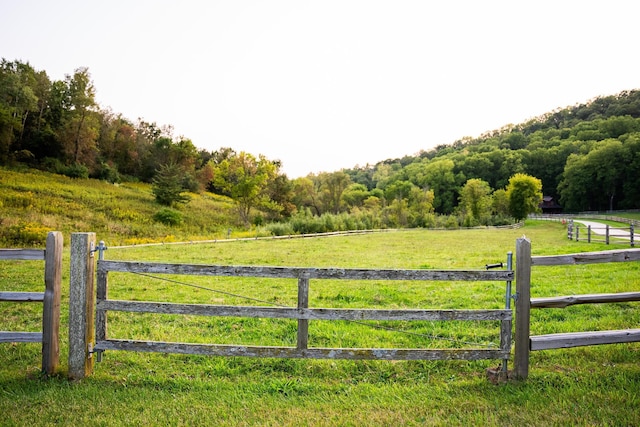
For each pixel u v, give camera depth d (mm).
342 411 4289
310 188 75688
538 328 7039
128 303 5098
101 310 5113
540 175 118875
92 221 37219
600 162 98875
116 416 4121
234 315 5039
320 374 5344
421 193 77688
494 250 23594
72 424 3939
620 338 5098
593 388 4645
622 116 129000
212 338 6785
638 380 4840
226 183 55031
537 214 93312
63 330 7055
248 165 56188
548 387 4684
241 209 56062
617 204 101688
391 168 146125
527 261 4930
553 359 5633
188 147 90562
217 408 4328
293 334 7078
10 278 11938
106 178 70000
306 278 5043
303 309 5023
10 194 40344
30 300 5031
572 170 103125
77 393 4566
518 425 3916
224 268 5070
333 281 12508
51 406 4273
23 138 67562
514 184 81625
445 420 4023
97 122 77125
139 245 24984
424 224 63188
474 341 6672
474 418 4066
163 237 34625
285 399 4566
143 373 5305
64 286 10922
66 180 57250
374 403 4453
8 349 6012
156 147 87188
